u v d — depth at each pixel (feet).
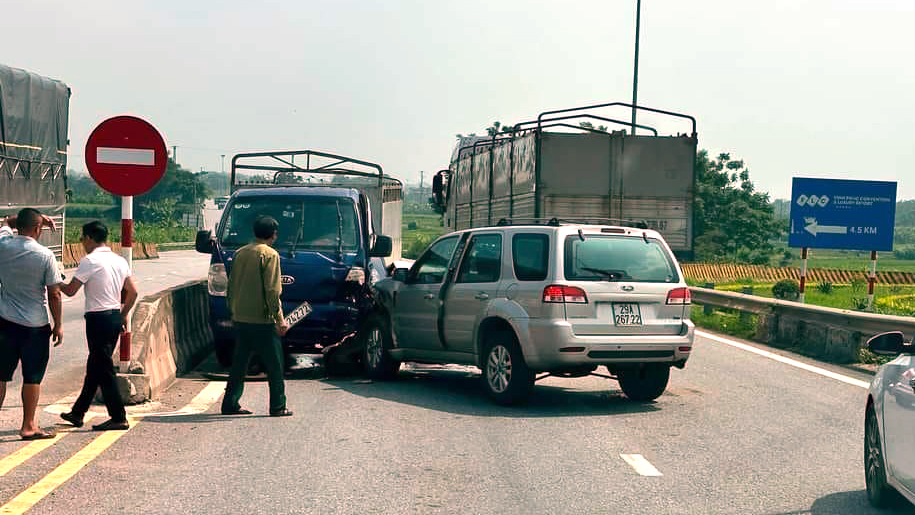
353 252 48.19
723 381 45.14
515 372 37.40
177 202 577.84
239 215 48.93
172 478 25.05
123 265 32.22
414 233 468.75
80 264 31.17
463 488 24.48
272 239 35.19
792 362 52.16
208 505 22.45
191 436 30.73
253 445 29.40
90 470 25.85
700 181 348.38
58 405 36.01
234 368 34.94
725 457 28.71
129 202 37.65
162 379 40.88
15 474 25.30
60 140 109.70
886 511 22.85
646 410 37.24
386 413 35.65
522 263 38.14
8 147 93.35
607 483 25.30
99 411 34.88
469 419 34.71
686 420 35.04
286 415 34.81
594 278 37.01
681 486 25.13
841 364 51.96
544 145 68.39
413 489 24.25
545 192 68.33
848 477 26.37
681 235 69.36
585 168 68.54
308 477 25.35
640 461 28.02
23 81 96.73
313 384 43.96
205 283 58.34
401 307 44.39
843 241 78.02
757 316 72.08
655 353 37.32
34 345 29.66
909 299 120.57
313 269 47.19
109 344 31.48
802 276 78.07
